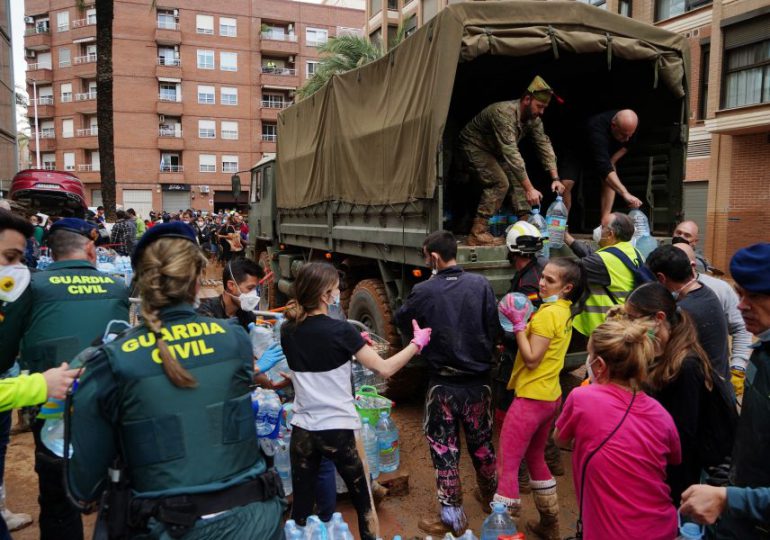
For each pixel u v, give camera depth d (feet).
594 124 17.49
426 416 10.91
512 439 10.20
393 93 16.57
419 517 11.63
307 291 8.93
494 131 15.30
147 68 144.15
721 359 9.60
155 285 5.82
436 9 93.91
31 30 154.81
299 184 24.95
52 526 8.52
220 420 5.64
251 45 153.38
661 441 7.19
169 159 149.69
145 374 5.43
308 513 9.25
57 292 8.82
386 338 17.10
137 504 5.26
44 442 7.55
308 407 9.04
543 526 10.55
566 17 14.93
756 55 44.93
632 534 7.02
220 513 5.44
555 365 10.16
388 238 16.81
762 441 5.63
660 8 54.19
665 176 18.15
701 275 12.94
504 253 14.33
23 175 39.24
